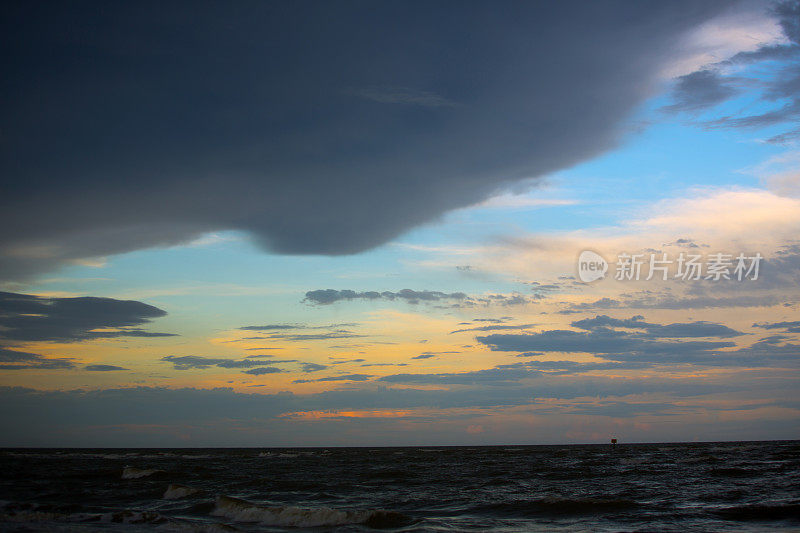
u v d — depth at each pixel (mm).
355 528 19812
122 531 18500
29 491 32938
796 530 18000
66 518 21844
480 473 45688
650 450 108625
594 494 28891
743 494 27188
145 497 29812
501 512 23531
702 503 24406
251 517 22703
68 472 48969
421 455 95750
